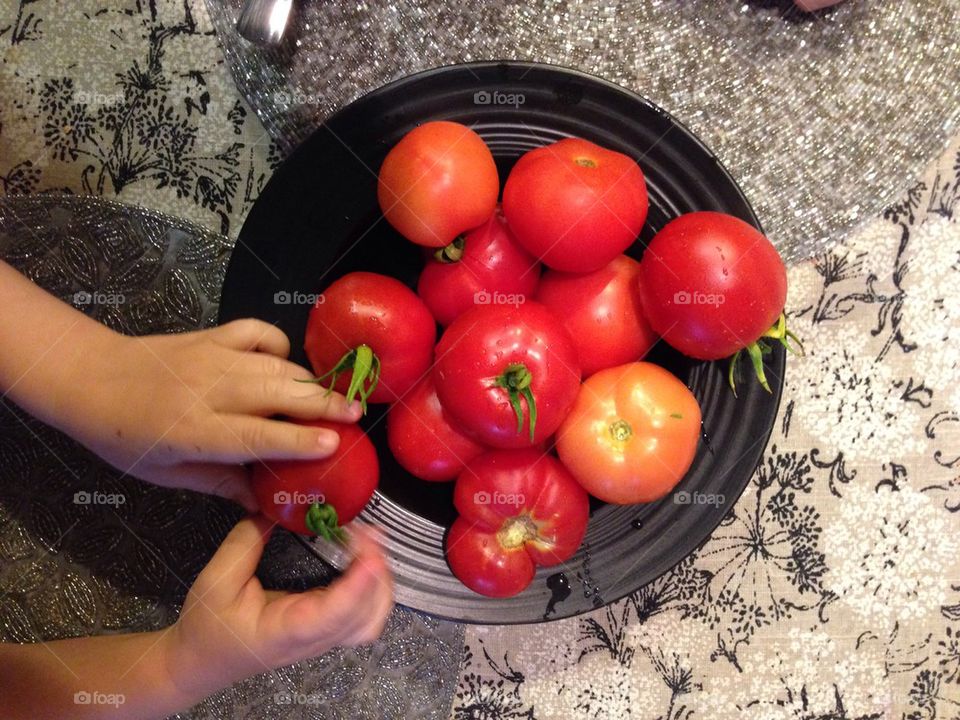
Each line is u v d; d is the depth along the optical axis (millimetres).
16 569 495
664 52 491
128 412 435
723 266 396
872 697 513
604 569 457
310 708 510
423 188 404
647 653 516
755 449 446
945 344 505
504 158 458
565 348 406
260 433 407
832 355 509
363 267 464
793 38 490
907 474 508
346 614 427
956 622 510
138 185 508
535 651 518
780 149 493
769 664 514
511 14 490
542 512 427
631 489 423
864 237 505
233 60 494
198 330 484
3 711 448
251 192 507
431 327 430
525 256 441
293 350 452
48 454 499
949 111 490
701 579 513
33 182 509
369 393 408
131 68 508
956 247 503
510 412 400
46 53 508
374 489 438
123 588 497
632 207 411
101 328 458
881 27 489
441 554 463
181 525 499
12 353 445
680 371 462
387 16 489
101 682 449
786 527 510
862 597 511
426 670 510
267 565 489
